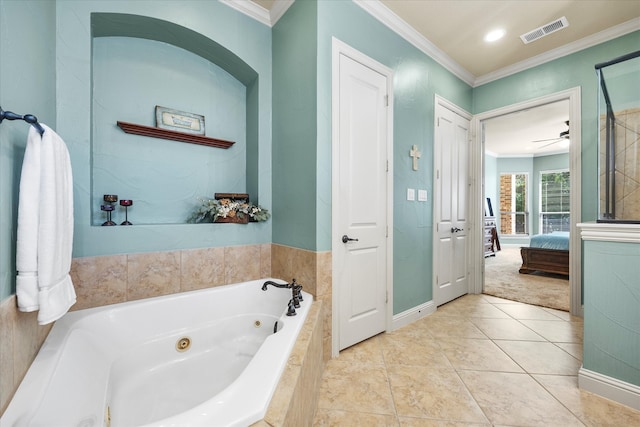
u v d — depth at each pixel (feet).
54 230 3.46
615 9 7.59
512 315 9.12
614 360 4.96
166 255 6.30
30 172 3.30
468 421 4.51
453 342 7.23
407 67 8.50
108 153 6.25
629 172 5.74
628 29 8.18
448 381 5.56
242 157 8.24
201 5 6.62
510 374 5.79
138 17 5.91
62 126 5.23
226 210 7.11
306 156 6.52
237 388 2.89
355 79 7.03
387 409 4.79
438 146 9.76
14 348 3.08
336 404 4.92
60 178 3.75
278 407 2.75
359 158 7.13
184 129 7.14
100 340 4.76
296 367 3.48
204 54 7.37
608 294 5.03
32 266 3.24
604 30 8.47
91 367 4.15
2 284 3.02
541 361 6.29
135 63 6.58
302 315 5.04
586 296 5.29
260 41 7.63
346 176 6.82
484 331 7.90
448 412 4.71
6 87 3.30
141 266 6.01
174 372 5.22
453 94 10.52
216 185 7.77
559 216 23.48
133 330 5.25
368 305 7.36
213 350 5.96
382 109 7.70
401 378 5.67
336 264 6.56
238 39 7.22
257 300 6.80
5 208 3.16
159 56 6.88
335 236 6.54
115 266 5.74
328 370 5.96
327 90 6.40
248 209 7.39
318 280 6.21
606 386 4.99
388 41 7.88
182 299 5.89
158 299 5.71
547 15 7.84
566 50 9.27
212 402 2.65
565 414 4.63
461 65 10.48
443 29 8.41
